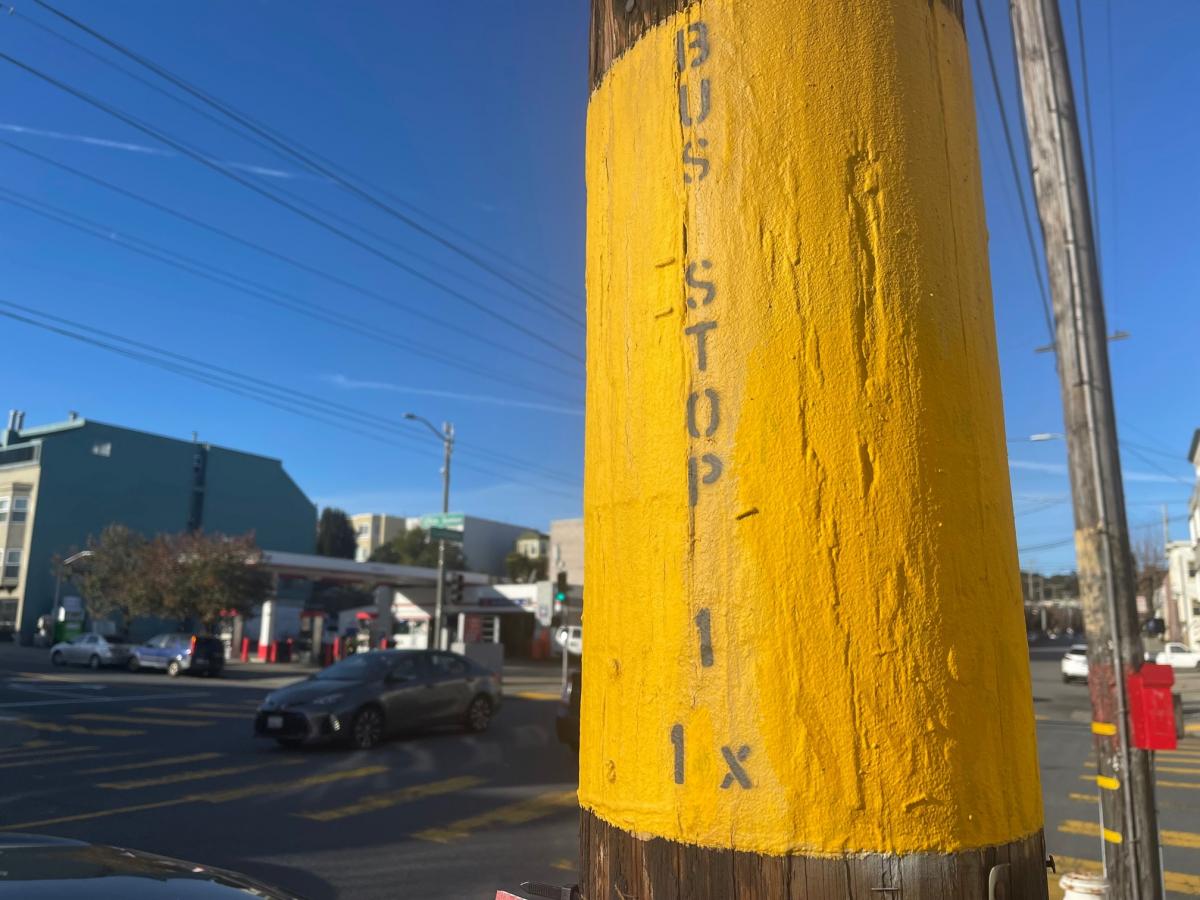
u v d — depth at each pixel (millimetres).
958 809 1401
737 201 1584
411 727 14266
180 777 10469
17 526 54531
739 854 1401
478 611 51375
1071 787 10523
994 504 1593
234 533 63750
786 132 1584
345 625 52750
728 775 1426
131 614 44375
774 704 1413
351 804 9125
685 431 1555
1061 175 5984
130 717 16484
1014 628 1588
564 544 64625
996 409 1681
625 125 1782
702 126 1643
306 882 6457
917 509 1468
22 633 52719
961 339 1602
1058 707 22734
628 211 1738
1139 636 5402
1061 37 6164
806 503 1457
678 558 1525
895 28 1646
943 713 1420
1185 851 7523
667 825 1469
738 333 1537
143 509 59094
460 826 8211
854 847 1364
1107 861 5246
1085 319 5809
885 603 1427
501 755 12789
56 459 55281
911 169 1605
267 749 13000
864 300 1521
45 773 10562
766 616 1438
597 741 1638
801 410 1486
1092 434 5664
